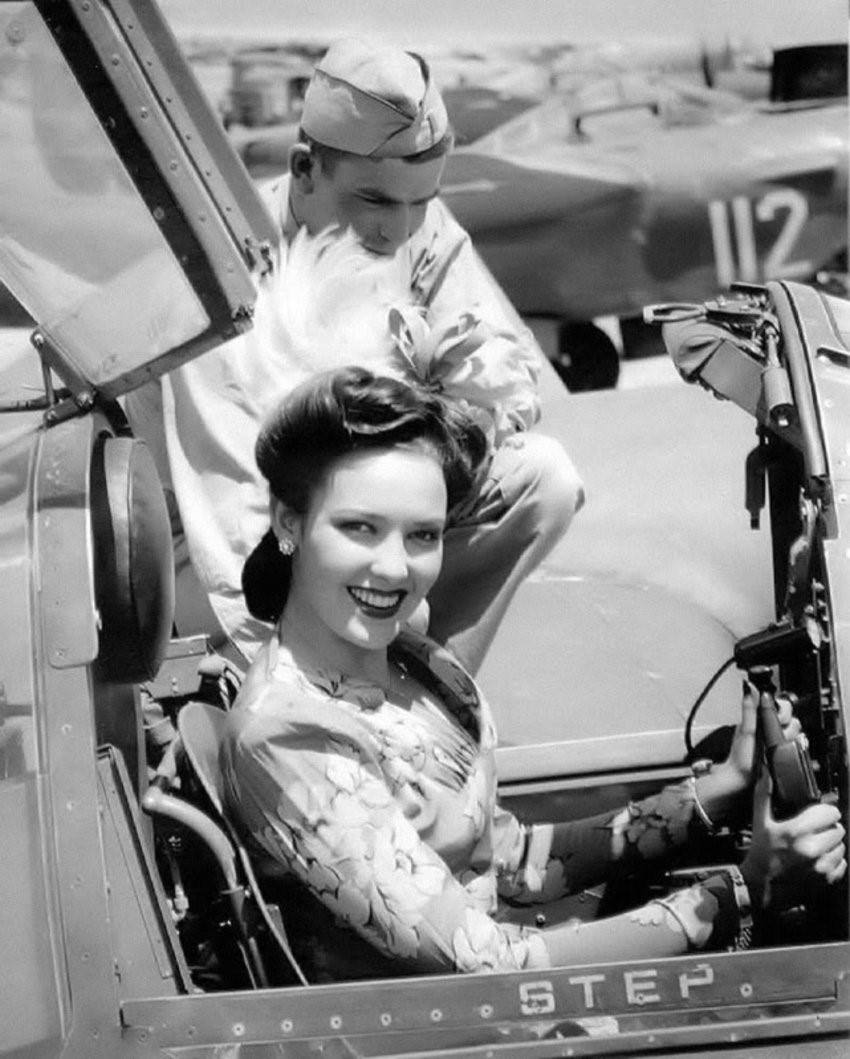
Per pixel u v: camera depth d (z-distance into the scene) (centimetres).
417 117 417
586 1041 295
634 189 853
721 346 364
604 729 522
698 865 366
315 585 311
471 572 390
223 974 317
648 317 375
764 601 600
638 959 312
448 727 329
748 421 721
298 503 313
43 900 293
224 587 396
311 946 316
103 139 312
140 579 317
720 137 858
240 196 350
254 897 301
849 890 314
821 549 329
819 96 862
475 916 303
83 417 327
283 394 394
